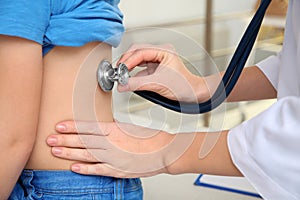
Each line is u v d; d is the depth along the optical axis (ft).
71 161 2.72
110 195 2.81
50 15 2.47
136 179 3.03
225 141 2.48
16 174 2.50
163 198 4.31
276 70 3.45
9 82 2.35
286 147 2.20
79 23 2.49
